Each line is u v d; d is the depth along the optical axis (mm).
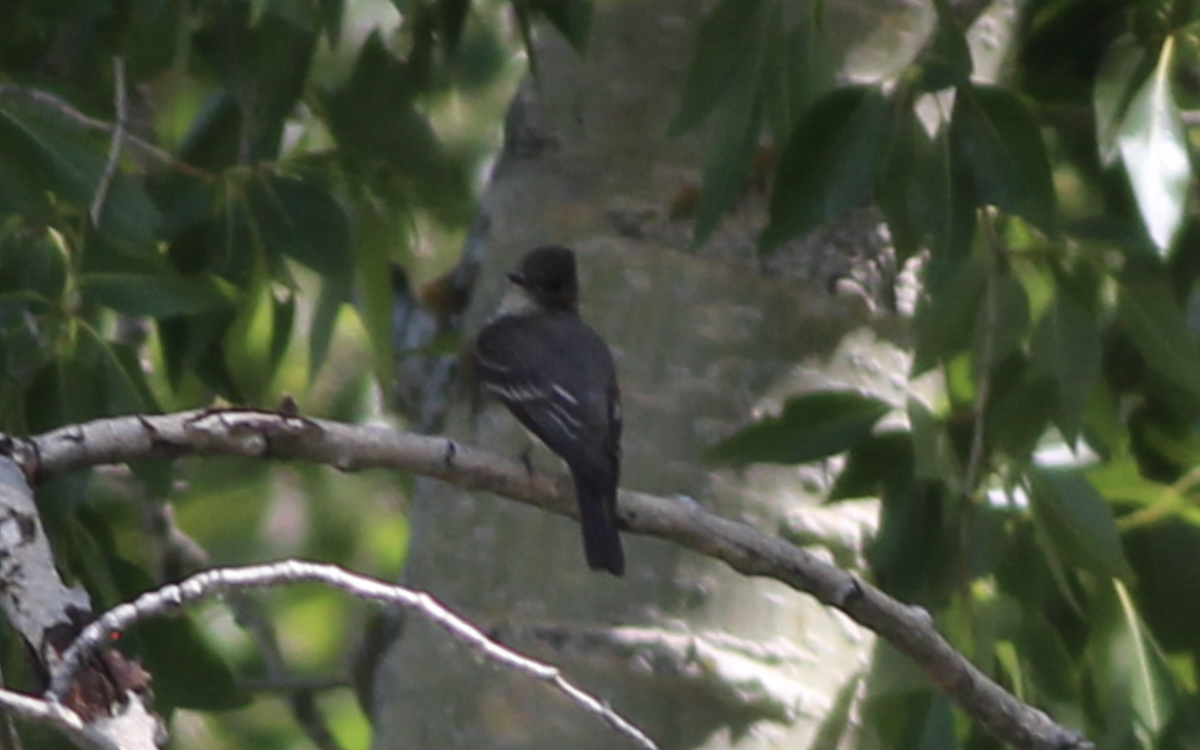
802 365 8820
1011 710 7711
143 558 12297
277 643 13828
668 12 9281
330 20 9023
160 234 9562
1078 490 8281
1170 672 9008
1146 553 9328
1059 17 9492
